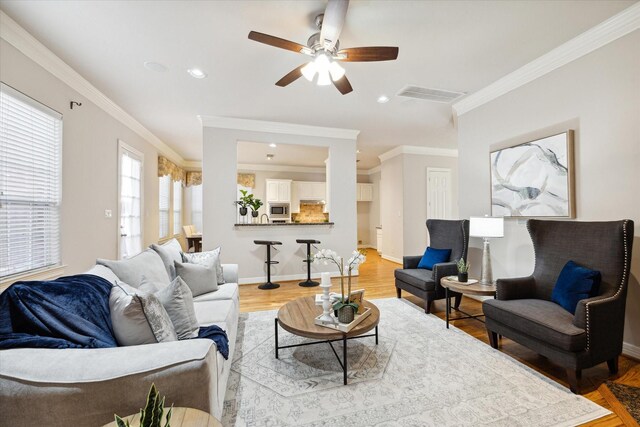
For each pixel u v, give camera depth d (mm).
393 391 1842
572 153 2588
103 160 3672
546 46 2598
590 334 1795
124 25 2264
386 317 3160
